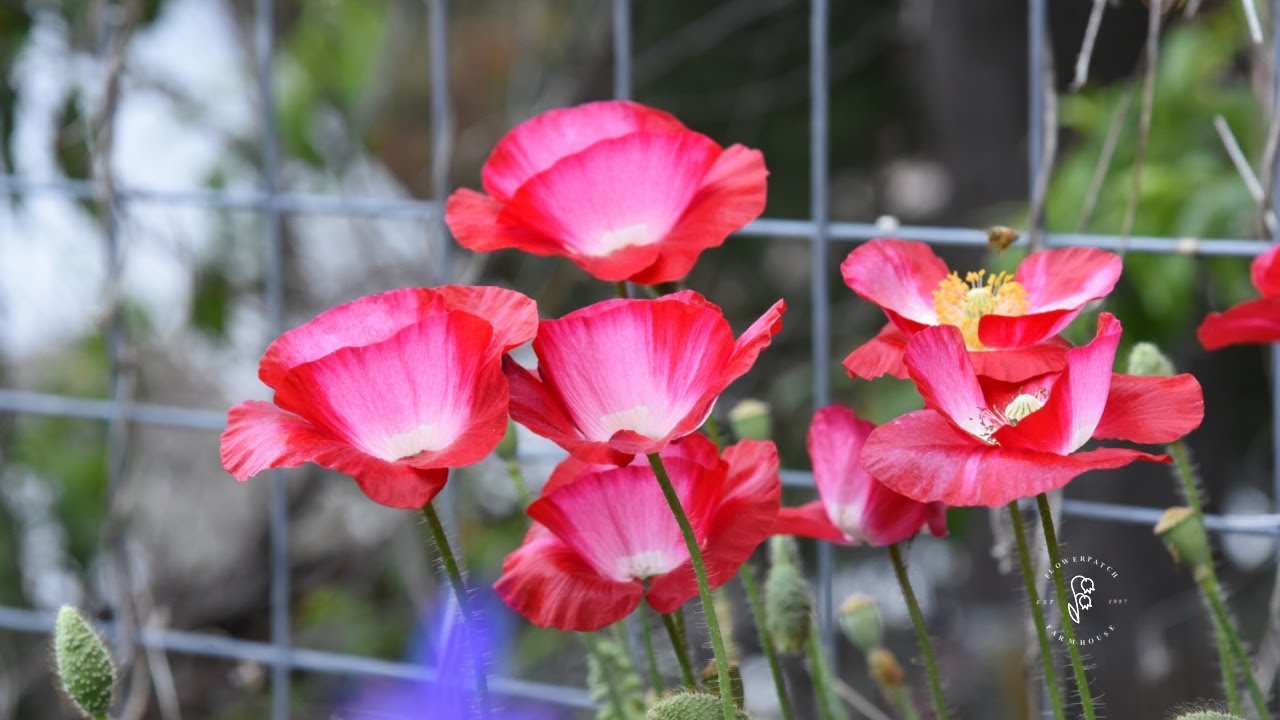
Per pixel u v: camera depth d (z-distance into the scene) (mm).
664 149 762
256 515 1846
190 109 1732
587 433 705
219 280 1732
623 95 947
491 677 974
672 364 698
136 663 1026
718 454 745
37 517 1757
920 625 773
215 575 1842
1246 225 1332
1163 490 1921
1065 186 1433
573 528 735
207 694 1641
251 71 1767
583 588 737
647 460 734
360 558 1877
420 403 697
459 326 689
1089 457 686
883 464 693
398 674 992
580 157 760
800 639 780
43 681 1644
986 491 686
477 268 965
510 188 792
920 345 697
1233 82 1566
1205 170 1360
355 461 689
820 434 764
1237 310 769
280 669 1016
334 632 1829
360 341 711
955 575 2092
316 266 1902
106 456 1776
